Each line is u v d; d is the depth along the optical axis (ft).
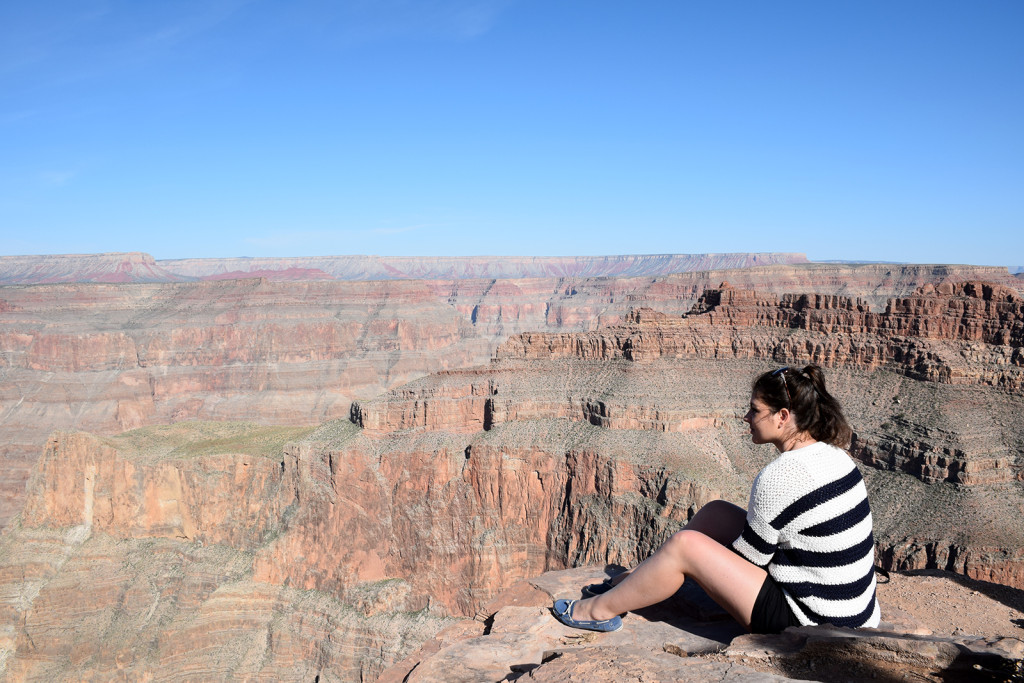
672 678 21.79
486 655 26.68
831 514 23.88
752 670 21.77
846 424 25.64
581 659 24.06
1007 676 21.21
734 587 25.31
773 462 25.16
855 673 22.33
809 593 24.39
